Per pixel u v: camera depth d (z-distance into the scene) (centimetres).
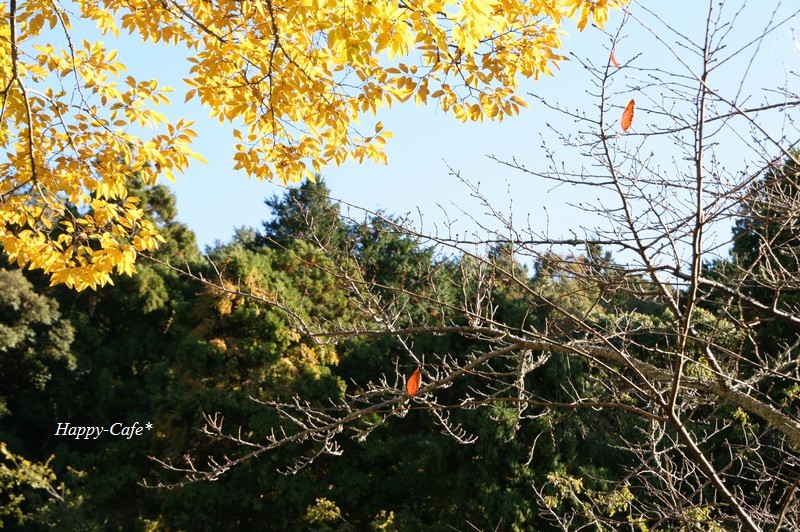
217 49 469
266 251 1938
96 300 2516
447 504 1366
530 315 1168
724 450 881
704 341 358
